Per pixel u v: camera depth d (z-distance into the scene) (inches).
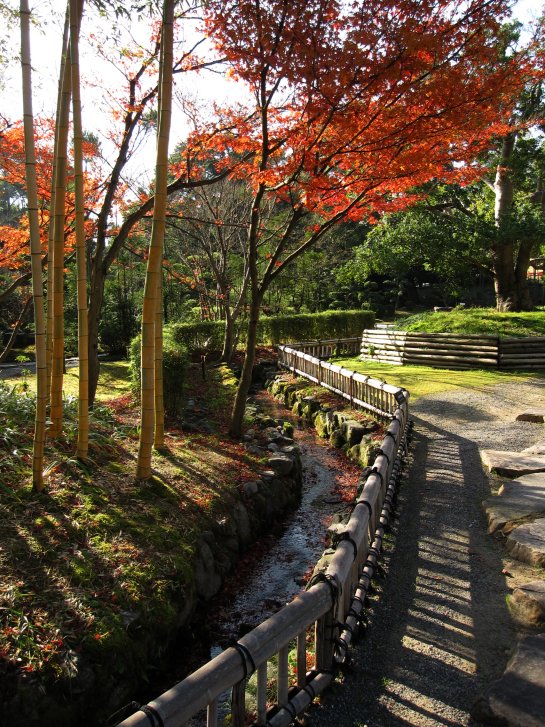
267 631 104.3
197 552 182.4
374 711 112.7
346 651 126.2
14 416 243.1
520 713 103.3
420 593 155.9
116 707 127.2
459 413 378.9
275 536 238.2
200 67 301.1
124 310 800.9
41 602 135.6
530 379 484.4
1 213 826.8
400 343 612.1
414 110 233.3
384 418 354.0
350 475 314.7
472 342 557.6
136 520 183.0
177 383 342.6
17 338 848.9
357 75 217.9
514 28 406.9
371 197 278.5
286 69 217.5
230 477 244.7
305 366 545.3
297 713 110.1
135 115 321.4
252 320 304.3
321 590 117.6
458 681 119.8
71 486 193.5
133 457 240.5
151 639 144.3
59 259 219.3
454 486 241.1
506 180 661.3
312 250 893.2
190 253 731.4
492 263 696.4
